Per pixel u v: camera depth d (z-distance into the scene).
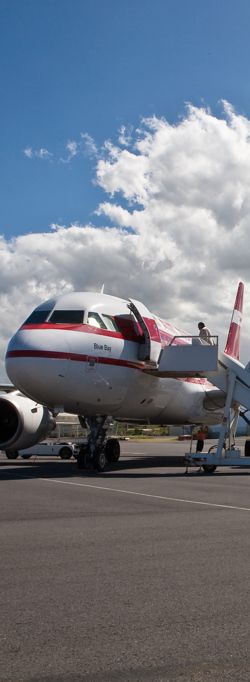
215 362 17.22
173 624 4.09
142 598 4.68
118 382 17.42
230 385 18.02
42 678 3.27
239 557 6.13
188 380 22.50
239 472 17.92
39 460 24.45
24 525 7.94
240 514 9.03
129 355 17.83
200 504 10.14
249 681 3.26
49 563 5.82
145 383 18.92
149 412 20.73
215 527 7.87
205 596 4.75
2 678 3.26
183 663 3.47
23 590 4.88
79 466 18.22
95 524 8.05
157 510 9.38
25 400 19.19
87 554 6.21
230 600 4.64
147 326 18.42
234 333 29.02
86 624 4.08
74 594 4.78
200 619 4.19
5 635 3.87
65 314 16.91
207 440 55.72
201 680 3.27
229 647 3.71
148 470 18.11
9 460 24.55
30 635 3.87
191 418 23.55
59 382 15.85
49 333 16.19
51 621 4.13
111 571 5.52
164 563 5.85
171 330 22.03
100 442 17.98
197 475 16.38
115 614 4.29
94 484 13.39
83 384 16.33
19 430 18.58
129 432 78.50
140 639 3.82
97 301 17.75
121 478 15.05
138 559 6.01
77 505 9.90
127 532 7.47
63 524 8.03
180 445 43.16
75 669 3.38
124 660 3.50
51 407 16.89
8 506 9.77
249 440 22.14
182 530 7.63
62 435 46.53
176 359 17.69
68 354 15.98
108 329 17.36
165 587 4.99
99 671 3.36
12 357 16.05
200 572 5.51
